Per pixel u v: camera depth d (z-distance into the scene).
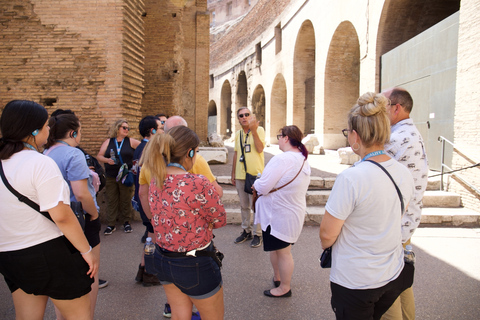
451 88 7.00
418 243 4.84
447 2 10.28
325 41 16.33
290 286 3.60
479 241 4.92
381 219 1.73
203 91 14.10
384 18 10.51
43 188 1.80
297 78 21.48
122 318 3.01
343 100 16.64
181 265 1.98
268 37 26.44
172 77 10.83
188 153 2.10
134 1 6.05
